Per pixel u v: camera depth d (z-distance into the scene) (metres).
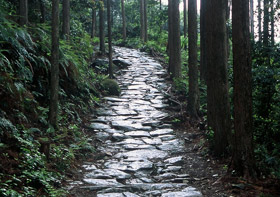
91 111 10.38
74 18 17.42
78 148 6.98
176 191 5.26
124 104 11.57
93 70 14.66
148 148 7.87
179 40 14.66
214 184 5.51
